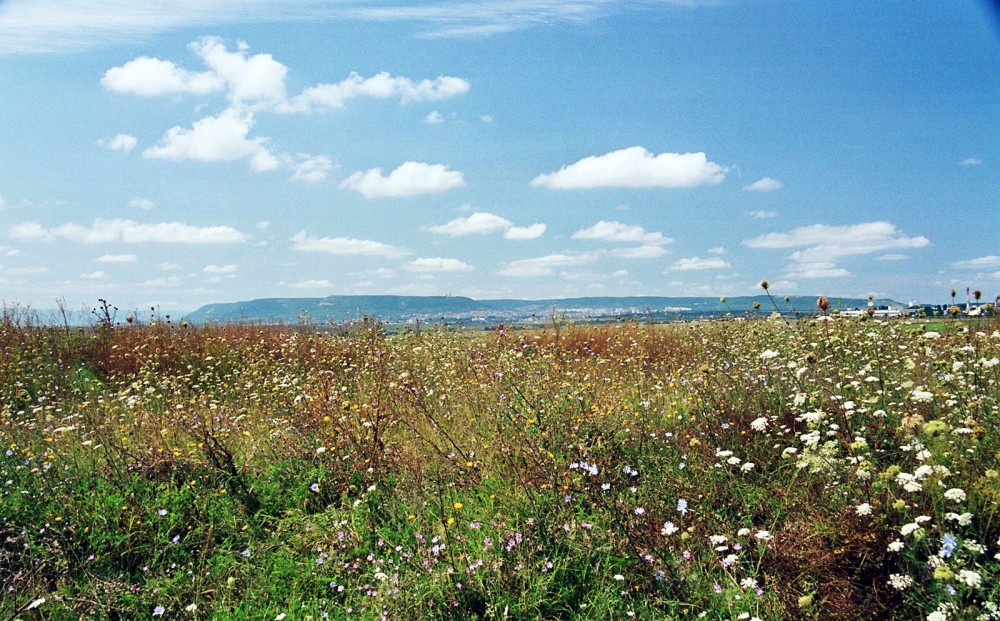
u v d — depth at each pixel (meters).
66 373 11.08
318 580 4.38
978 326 7.21
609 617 3.70
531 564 4.00
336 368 10.98
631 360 9.63
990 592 3.19
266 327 14.33
